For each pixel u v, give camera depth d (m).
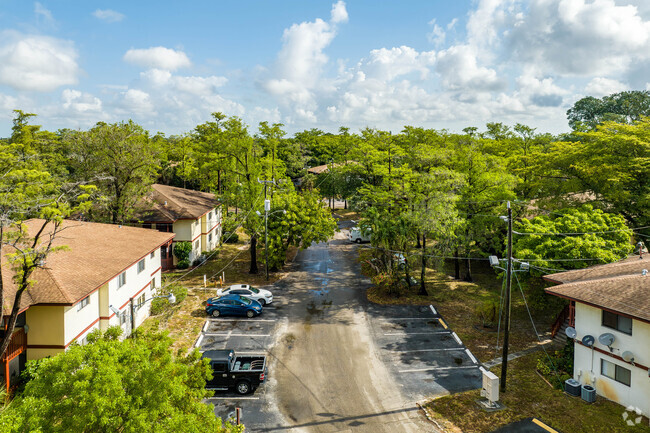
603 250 26.48
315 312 32.41
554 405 20.16
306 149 110.94
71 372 10.80
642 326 18.89
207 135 67.56
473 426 18.66
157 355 12.84
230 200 43.28
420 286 37.56
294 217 41.31
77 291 20.84
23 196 17.94
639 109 76.19
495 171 38.97
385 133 44.44
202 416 12.13
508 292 21.06
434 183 35.41
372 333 28.70
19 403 10.38
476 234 37.75
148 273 31.77
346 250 53.34
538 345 26.78
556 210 32.56
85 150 38.75
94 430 10.11
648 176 33.06
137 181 41.25
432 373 23.42
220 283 38.69
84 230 29.47
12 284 20.14
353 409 20.05
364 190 40.19
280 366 24.09
